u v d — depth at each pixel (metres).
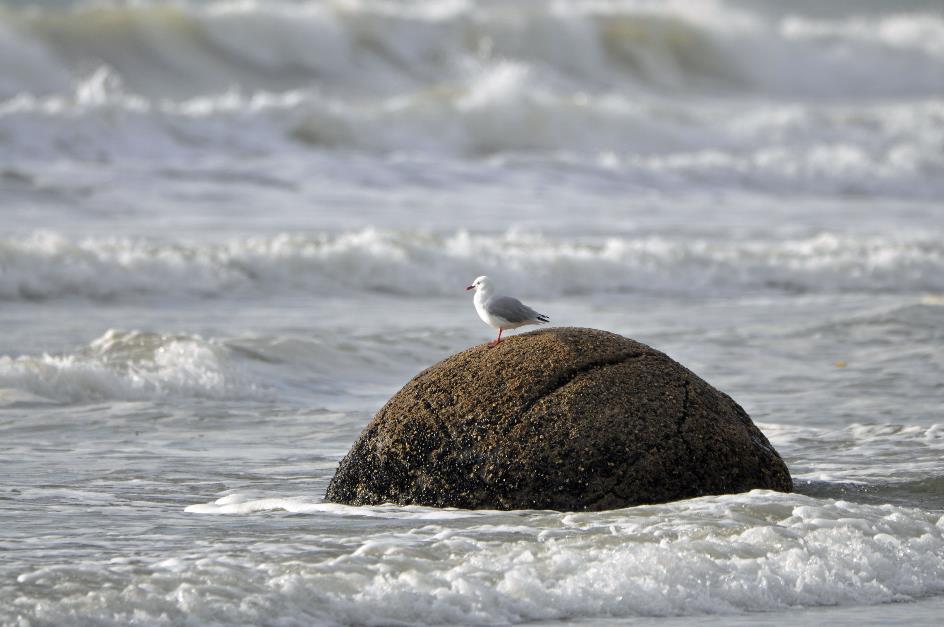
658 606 18.53
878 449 33.12
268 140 112.19
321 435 35.97
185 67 145.50
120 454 32.59
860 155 126.75
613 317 60.97
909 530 22.84
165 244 73.38
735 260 75.56
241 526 23.23
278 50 152.25
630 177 112.19
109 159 102.00
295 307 62.62
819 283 74.19
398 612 17.61
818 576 20.06
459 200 97.94
